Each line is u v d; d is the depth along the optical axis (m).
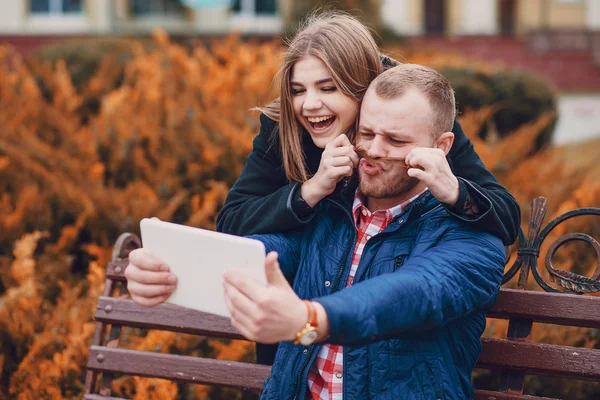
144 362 2.53
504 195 2.17
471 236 2.00
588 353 2.20
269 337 1.63
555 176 4.86
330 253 2.14
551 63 15.09
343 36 2.27
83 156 4.42
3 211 4.12
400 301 1.76
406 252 2.04
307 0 12.05
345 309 1.67
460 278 1.90
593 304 2.21
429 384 1.96
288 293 1.65
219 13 17.20
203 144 4.32
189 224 3.88
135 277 1.93
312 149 2.43
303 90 2.30
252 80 5.17
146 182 4.32
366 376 1.98
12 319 3.16
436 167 1.93
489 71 7.43
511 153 5.12
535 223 2.41
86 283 3.75
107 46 7.93
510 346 2.27
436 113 2.03
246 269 1.76
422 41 14.96
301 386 2.06
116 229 3.94
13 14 17.05
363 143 2.07
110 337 2.63
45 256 3.87
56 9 17.14
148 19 17.23
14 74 5.93
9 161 4.41
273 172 2.46
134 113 4.86
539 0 17.83
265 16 17.27
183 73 5.52
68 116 5.24
